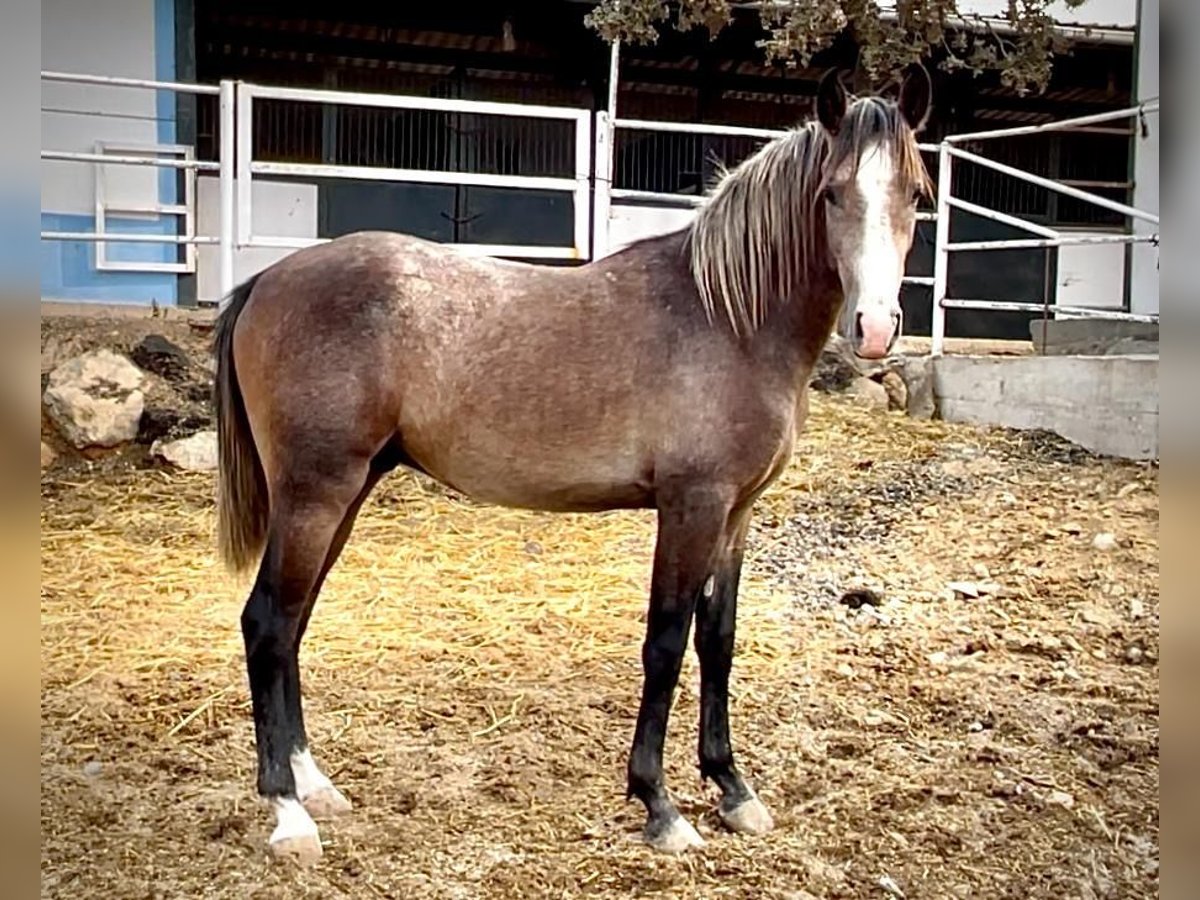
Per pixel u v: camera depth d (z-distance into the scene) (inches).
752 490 117.3
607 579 196.4
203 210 336.8
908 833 118.6
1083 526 208.4
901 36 265.1
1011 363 272.8
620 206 347.3
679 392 113.3
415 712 144.4
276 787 112.3
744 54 412.2
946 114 423.2
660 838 113.5
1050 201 422.9
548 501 119.3
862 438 263.6
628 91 450.6
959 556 200.2
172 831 114.6
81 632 165.8
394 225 362.6
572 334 115.6
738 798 119.7
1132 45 387.2
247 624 113.9
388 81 426.9
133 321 271.7
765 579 194.7
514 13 384.8
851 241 107.4
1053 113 472.7
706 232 116.1
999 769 132.8
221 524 122.6
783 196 113.5
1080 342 306.5
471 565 201.2
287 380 113.0
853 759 135.7
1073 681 156.9
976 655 165.9
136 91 319.9
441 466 118.5
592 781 128.3
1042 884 110.4
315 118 399.2
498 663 160.7
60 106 313.1
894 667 161.0
